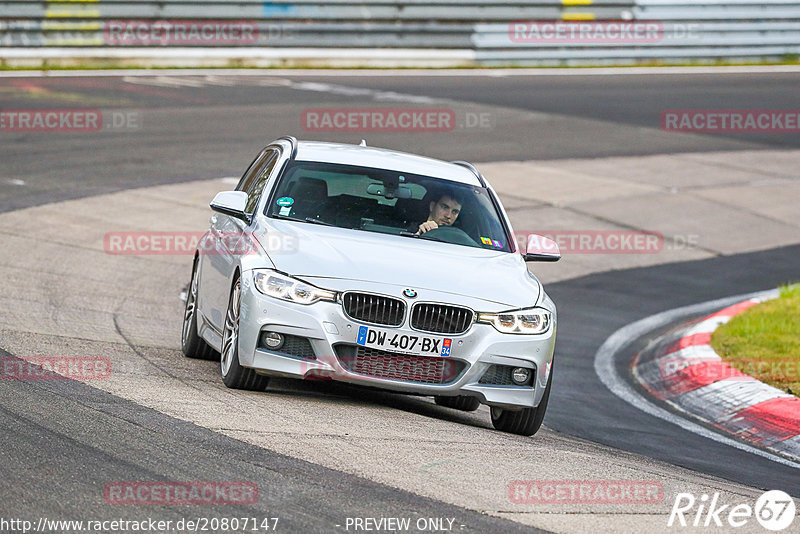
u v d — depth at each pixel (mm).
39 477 18422
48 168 65625
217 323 29234
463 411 31281
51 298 39594
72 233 52688
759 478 26250
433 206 29812
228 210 28969
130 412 23125
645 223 69125
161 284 46125
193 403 24656
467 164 33625
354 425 24391
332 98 96438
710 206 74375
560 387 36469
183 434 21750
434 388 25734
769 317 45312
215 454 20609
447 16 119625
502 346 26016
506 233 30141
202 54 109938
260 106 90188
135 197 61531
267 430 22828
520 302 26641
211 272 30812
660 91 112438
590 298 52938
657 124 98562
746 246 66250
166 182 65562
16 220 53531
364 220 28797
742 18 131125
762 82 119938
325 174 30156
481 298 26172
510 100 103000
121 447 20469
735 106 107250
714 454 28734
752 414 32906
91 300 40656
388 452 22234
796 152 93000
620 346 44250
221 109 87938
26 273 43594
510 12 122125
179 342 35719
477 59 121500
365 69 116812
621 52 127000
